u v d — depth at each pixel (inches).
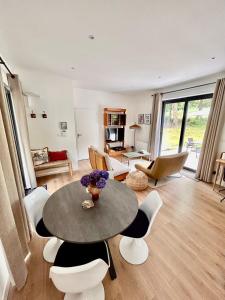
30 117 132.7
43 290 50.0
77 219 47.8
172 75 131.3
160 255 62.8
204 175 137.6
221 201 104.8
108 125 212.4
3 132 50.8
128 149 235.9
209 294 49.2
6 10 53.9
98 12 55.5
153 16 57.4
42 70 120.6
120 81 153.0
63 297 48.0
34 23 61.8
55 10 54.4
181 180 140.4
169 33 68.6
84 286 34.7
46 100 135.9
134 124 241.4
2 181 44.1
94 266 31.4
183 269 57.2
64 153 144.8
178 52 87.7
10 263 46.4
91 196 60.9
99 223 46.1
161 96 184.4
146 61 101.0
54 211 51.8
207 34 69.1
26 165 111.7
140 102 229.1
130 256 61.2
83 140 205.5
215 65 107.3
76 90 186.7
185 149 173.3
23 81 123.6
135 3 50.9
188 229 77.9
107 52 88.2
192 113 159.8
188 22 60.6
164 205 99.9
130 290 50.2
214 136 126.5
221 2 49.9
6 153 51.9
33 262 59.6
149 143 206.1
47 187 124.1
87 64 106.9
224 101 116.6
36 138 138.2
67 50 85.7
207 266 58.4
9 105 98.1
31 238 71.6
